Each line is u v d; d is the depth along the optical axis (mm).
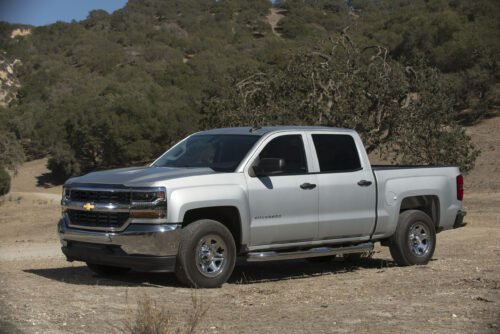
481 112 57781
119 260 7672
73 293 7324
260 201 8203
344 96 19359
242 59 91750
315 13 126750
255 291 7699
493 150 46906
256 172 8289
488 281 8102
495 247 12070
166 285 8102
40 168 78500
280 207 8359
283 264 10336
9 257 12781
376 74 19500
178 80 85062
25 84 104125
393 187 9547
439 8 63469
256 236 8188
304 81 20266
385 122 19766
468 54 58062
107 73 109875
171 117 71000
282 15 151750
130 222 7590
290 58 21391
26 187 71062
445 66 59531
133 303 6836
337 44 20797
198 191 7762
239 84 21438
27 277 8688
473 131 53656
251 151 8359
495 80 59312
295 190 8484
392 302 7020
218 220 8211
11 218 32062
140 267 7590
